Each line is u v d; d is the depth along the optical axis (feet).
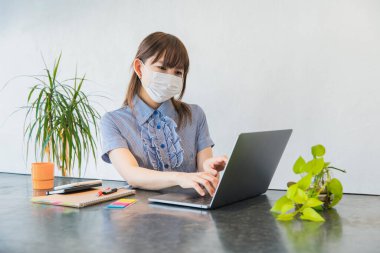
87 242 2.87
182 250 2.66
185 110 6.55
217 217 3.59
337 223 3.34
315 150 3.87
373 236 2.94
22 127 11.07
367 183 7.72
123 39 9.76
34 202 4.41
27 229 3.26
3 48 11.29
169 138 6.18
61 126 7.48
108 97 10.02
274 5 8.17
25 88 11.04
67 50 10.44
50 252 2.69
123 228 3.23
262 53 8.33
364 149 7.72
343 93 7.78
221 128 8.79
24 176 7.84
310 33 7.93
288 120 8.20
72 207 4.11
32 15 10.84
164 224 3.34
